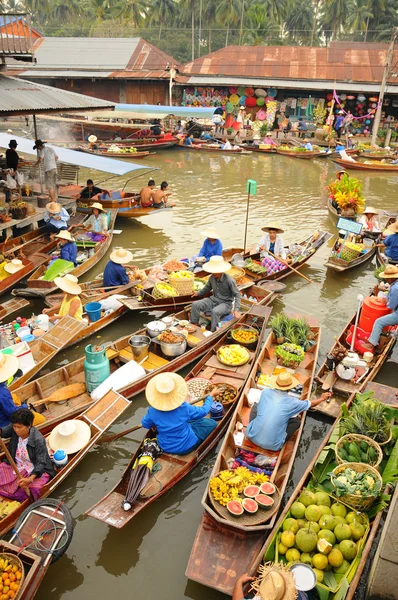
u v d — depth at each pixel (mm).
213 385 7684
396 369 9062
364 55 37094
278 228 12016
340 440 6273
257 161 29219
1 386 6129
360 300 8609
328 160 30266
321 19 68000
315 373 8180
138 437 7387
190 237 15750
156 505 6246
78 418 6738
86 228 14602
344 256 13195
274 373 8156
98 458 7004
